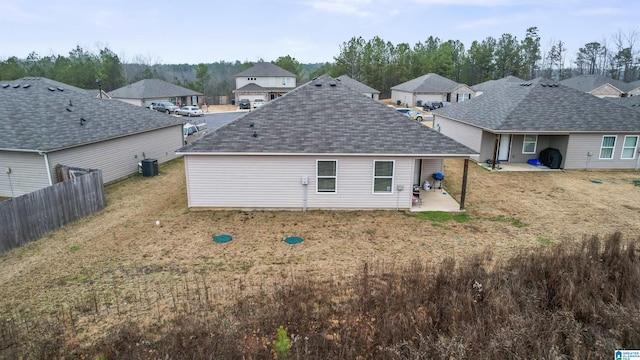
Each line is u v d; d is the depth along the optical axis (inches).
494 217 553.6
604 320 296.8
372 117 604.1
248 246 452.8
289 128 580.4
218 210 570.9
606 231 501.0
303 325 296.5
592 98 887.7
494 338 271.7
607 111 848.3
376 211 573.6
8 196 625.0
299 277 377.1
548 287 344.8
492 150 880.3
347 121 594.6
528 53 3245.6
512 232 499.2
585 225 522.9
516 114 832.3
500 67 3061.0
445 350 262.5
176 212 564.1
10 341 276.7
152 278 376.8
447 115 1061.1
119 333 288.4
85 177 543.2
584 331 293.1
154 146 858.8
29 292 350.9
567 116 832.3
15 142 593.6
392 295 331.6
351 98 637.3
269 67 2591.0
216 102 2650.1
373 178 562.9
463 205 574.9
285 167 556.1
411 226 517.7
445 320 300.4
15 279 374.3
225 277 379.9
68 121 684.7
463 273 354.3
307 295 335.0
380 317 306.5
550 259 376.5
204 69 2893.7
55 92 768.3
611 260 384.2
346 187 566.3
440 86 2199.8
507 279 352.5
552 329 284.8
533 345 269.7
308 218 543.2
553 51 3417.8
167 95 2084.2
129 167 775.1
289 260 418.3
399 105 2358.5
